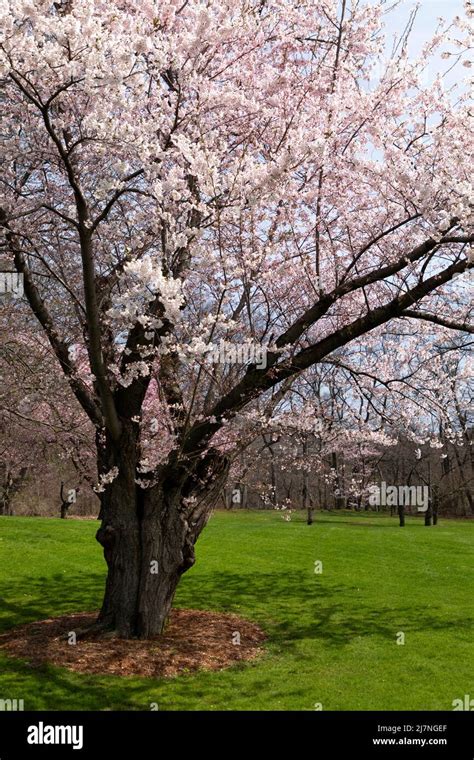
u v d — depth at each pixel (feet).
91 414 29.09
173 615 34.27
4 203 24.97
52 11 24.68
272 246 26.16
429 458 105.50
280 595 41.22
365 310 34.45
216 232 27.07
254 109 27.43
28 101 24.77
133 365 23.90
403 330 39.93
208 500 30.78
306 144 22.00
